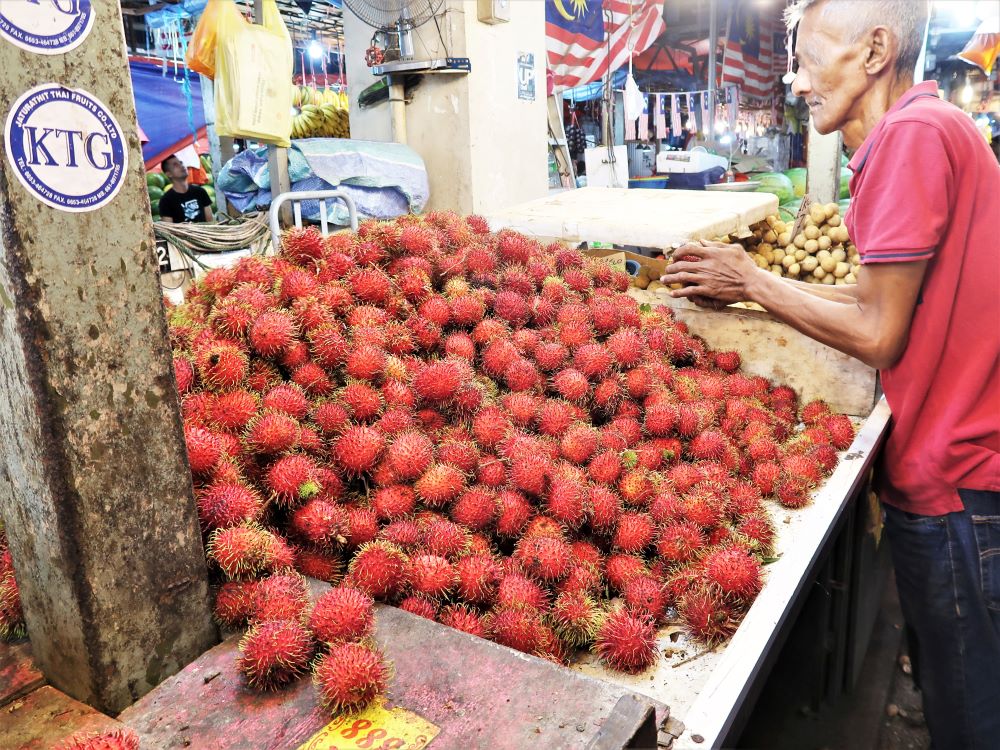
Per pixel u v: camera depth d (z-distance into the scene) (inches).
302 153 183.6
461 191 219.9
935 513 79.0
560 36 277.4
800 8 80.3
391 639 48.6
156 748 41.0
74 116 40.0
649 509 74.6
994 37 272.5
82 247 41.5
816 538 67.2
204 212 279.4
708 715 44.7
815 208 139.3
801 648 98.0
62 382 41.4
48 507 42.9
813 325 79.4
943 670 82.7
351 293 90.2
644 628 57.5
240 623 52.4
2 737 43.2
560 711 41.8
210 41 167.8
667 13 379.9
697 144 382.3
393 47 211.0
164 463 47.2
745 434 93.9
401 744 40.6
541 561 63.1
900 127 69.2
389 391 78.0
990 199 71.5
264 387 75.5
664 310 119.8
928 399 77.8
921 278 70.0
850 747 101.7
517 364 88.4
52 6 38.1
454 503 69.1
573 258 119.9
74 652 45.8
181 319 86.2
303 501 62.3
